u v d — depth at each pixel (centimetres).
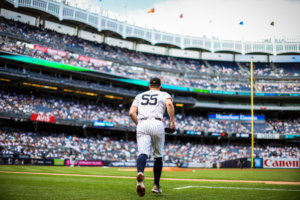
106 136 5056
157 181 540
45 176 1196
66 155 3797
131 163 4084
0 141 3462
